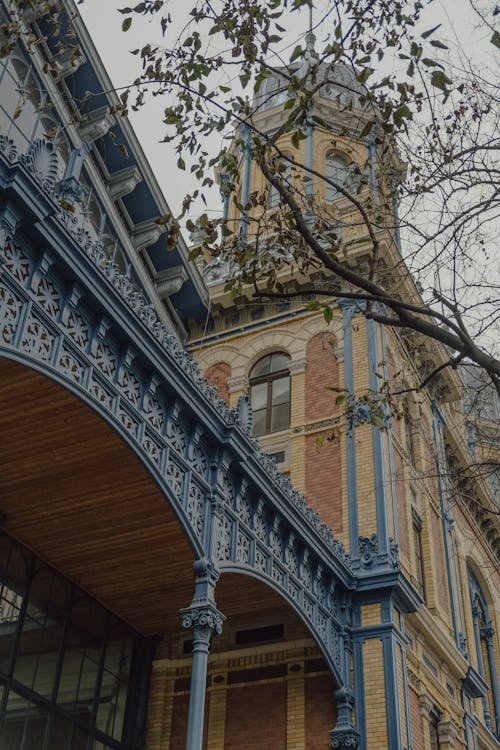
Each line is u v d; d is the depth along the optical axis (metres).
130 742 15.72
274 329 22.91
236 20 8.53
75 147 16.98
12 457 12.43
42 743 13.50
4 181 9.41
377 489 18.45
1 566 13.59
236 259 9.37
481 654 25.47
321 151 27.30
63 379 10.00
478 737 21.47
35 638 13.91
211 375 23.06
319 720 15.73
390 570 16.84
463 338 7.35
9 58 14.93
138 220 19.62
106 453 12.22
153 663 16.98
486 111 8.63
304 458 20.09
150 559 14.46
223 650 17.25
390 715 15.23
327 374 21.34
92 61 16.72
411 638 17.73
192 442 12.62
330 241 9.43
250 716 16.34
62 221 10.06
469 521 27.48
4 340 9.28
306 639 16.56
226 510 13.02
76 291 10.42
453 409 26.11
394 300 7.64
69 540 14.07
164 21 8.52
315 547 15.62
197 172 8.84
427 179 8.62
